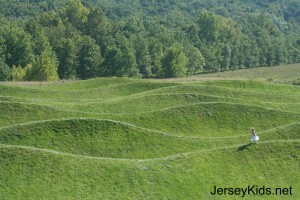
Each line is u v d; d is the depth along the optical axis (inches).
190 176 1347.2
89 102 2351.1
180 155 1444.4
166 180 1321.4
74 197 1234.0
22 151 1381.6
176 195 1272.1
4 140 1694.1
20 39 3929.6
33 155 1369.3
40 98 2507.4
